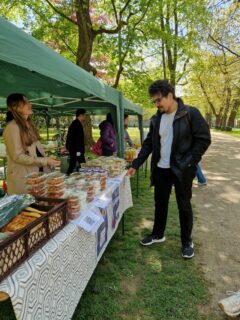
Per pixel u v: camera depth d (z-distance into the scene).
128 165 4.54
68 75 2.27
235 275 2.80
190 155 2.80
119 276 2.76
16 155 2.40
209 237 3.73
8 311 2.24
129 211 4.76
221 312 2.27
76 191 2.21
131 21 11.58
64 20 11.09
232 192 6.10
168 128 2.90
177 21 14.05
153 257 3.15
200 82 25.05
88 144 11.47
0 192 2.36
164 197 3.26
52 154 8.20
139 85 12.54
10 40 1.48
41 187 1.97
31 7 10.40
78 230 1.89
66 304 1.66
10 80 3.47
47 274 1.41
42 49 1.85
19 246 1.29
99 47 12.04
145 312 2.26
